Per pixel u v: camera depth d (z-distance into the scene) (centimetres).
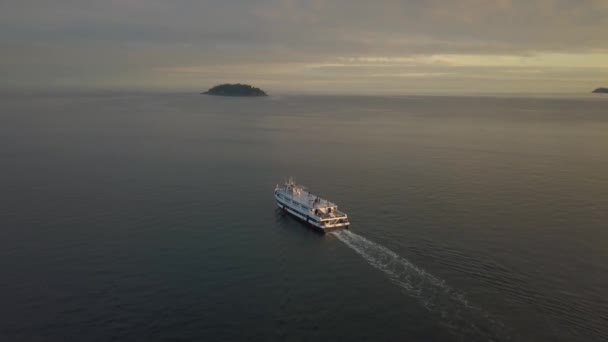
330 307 8112
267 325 7569
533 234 11431
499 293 8488
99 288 8688
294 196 13188
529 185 16300
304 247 10831
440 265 9706
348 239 11238
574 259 9962
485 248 10562
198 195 14975
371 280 9106
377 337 7219
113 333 7306
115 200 14212
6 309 7944
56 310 7931
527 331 7300
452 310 7944
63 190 15225
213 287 8794
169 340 7150
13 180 16475
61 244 10700
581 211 13275
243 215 13100
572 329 7344
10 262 9725
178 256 10175
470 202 14150
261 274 9381
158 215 12888
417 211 13288
